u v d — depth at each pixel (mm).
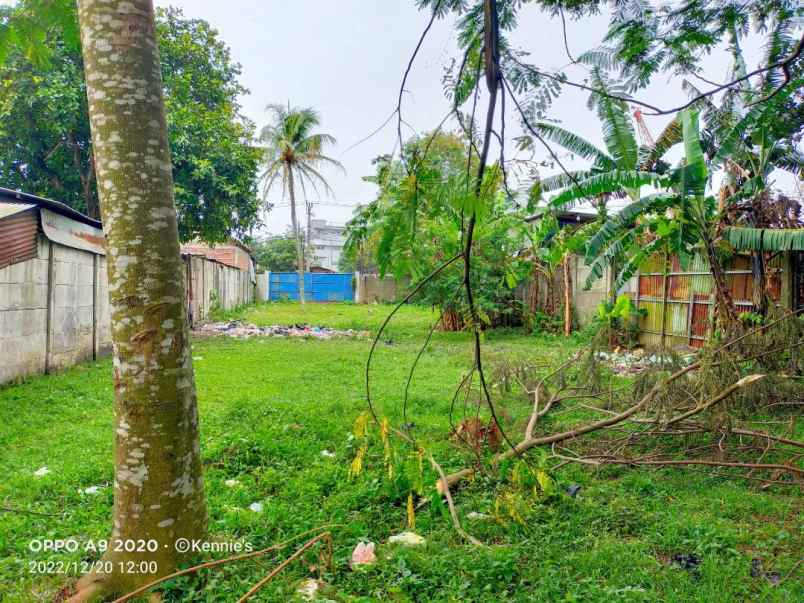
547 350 10367
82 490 3504
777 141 6391
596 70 2551
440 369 8344
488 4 1456
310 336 13117
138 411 2365
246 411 5352
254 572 2564
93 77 2262
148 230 2314
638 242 9023
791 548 2816
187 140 13055
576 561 2674
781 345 4633
